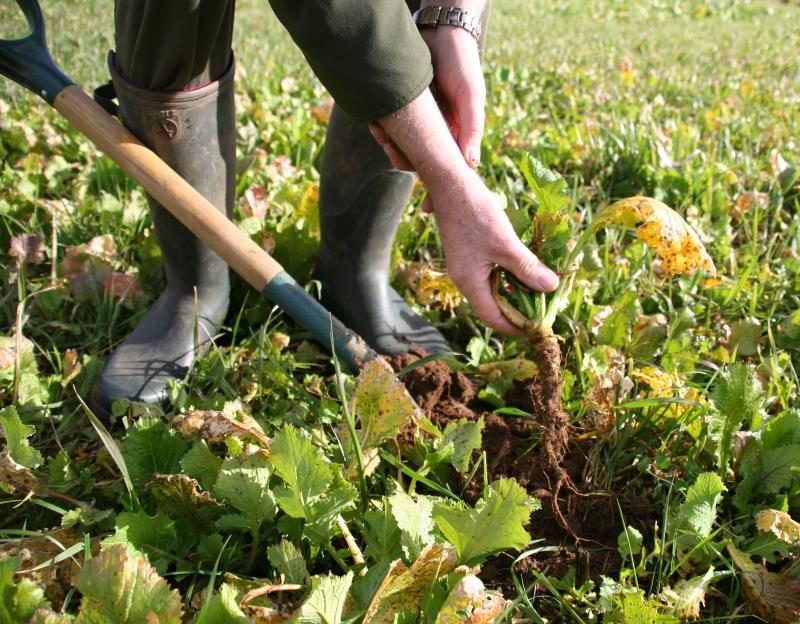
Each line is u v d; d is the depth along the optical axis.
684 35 8.76
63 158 2.81
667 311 2.07
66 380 1.69
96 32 4.77
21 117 3.13
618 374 1.55
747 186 2.92
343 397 1.31
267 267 1.56
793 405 1.64
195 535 1.28
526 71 5.26
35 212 2.28
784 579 1.19
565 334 1.82
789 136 3.62
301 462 1.17
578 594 1.20
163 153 1.61
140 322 1.82
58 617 0.96
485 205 1.31
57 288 1.98
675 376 1.63
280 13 1.21
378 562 1.14
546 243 1.43
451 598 0.98
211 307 1.83
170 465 1.39
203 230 1.56
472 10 1.45
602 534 1.36
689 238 1.37
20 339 1.65
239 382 1.75
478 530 1.10
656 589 1.24
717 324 2.03
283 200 2.37
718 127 3.81
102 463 1.46
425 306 2.11
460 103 1.43
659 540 1.29
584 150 3.19
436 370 1.70
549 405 1.42
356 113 1.27
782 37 8.91
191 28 1.43
